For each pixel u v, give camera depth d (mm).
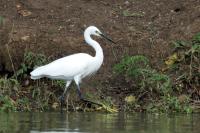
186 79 16219
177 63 16812
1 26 17656
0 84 16078
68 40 17516
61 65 15648
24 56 16656
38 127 12609
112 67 17016
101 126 12828
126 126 12844
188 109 15156
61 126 12773
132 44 17531
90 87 16453
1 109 15188
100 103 15578
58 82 16297
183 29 17875
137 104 15711
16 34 17391
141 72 16156
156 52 17281
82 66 15695
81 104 15742
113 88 16391
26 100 15664
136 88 16219
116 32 18047
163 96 15773
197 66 16453
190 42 17203
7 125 12836
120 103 15828
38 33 17562
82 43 17516
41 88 16219
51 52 17094
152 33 17969
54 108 15680
